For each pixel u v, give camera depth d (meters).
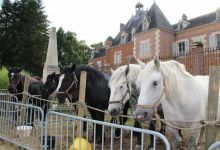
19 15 38.69
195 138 4.36
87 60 61.69
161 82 4.10
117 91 5.57
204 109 4.50
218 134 3.84
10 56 37.41
